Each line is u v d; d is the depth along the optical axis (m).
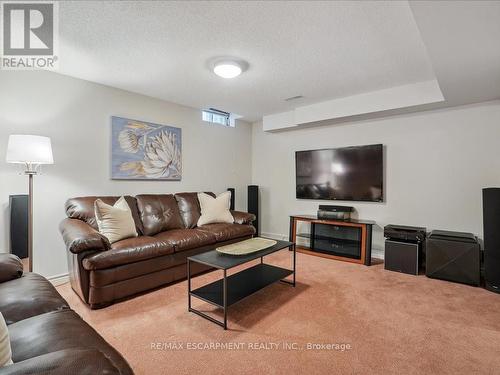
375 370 1.54
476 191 3.22
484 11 1.50
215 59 2.58
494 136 3.11
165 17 1.91
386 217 3.85
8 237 2.58
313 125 4.39
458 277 2.88
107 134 3.30
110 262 2.27
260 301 2.42
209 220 3.76
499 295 2.57
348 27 2.03
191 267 3.01
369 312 2.22
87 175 3.13
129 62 2.65
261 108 4.31
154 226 3.26
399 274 3.17
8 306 1.29
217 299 2.12
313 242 4.21
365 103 3.56
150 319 2.10
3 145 2.57
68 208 2.80
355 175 4.02
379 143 3.88
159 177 3.82
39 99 2.78
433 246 3.02
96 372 0.67
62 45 2.31
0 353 0.76
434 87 3.10
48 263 2.85
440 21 1.60
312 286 2.78
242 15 1.89
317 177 4.41
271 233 5.17
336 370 1.54
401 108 3.36
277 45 2.31
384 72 2.87
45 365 0.66
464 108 3.27
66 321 1.18
